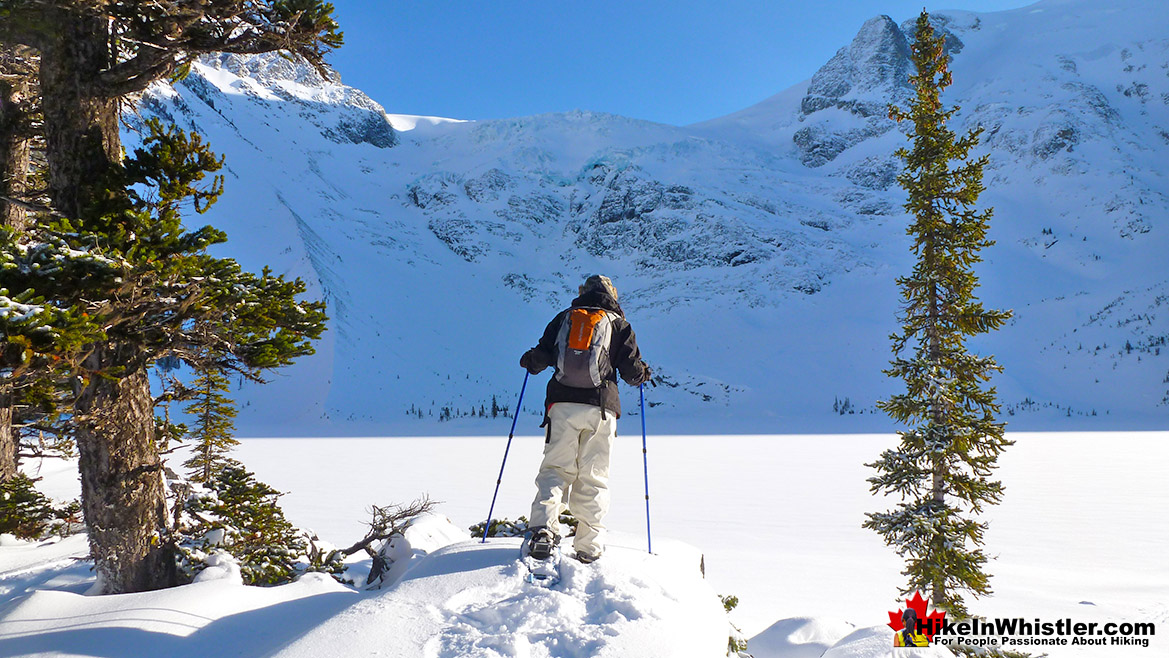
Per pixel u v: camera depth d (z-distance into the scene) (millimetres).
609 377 4012
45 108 4660
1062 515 22875
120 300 4031
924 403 6355
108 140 4844
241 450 49188
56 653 3354
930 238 6566
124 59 5227
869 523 6496
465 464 38438
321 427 82250
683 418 94938
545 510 3814
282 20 5062
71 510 8266
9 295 3508
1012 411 91000
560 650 2990
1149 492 28125
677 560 4305
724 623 3709
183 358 5047
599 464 3965
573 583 3527
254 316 4910
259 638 3645
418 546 5695
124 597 4129
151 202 4605
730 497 26562
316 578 4793
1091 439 59594
